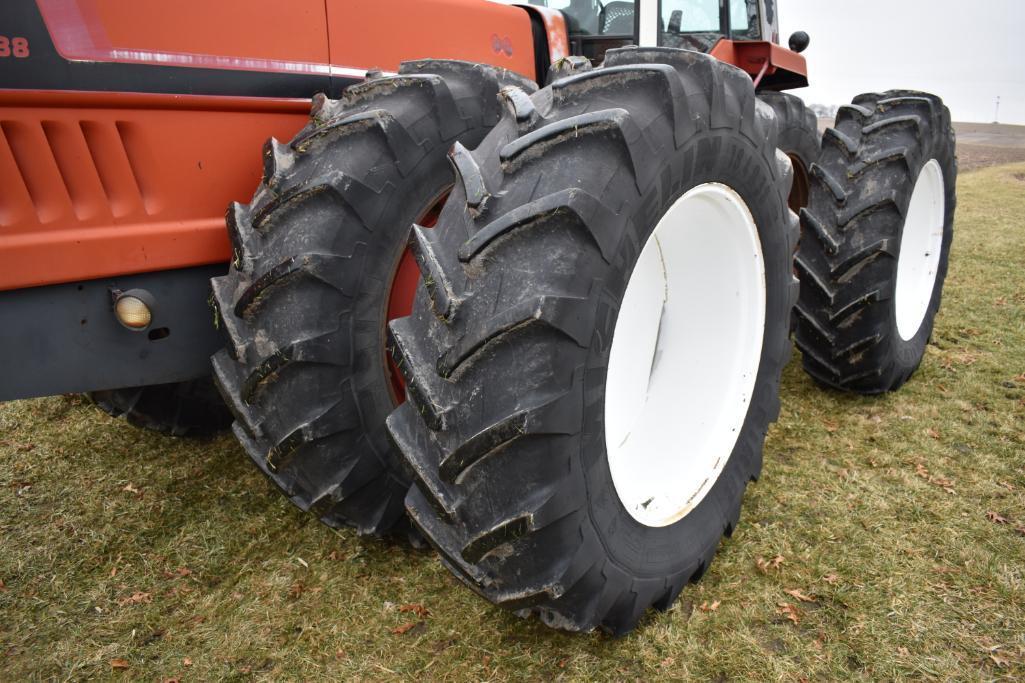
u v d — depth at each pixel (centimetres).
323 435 160
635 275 175
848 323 271
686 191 152
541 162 129
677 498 178
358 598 181
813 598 177
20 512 223
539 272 125
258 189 160
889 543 198
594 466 139
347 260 155
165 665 162
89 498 230
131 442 269
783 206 191
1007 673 154
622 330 173
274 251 151
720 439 191
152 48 149
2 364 142
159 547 204
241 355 155
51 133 139
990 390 298
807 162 349
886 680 153
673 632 167
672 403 198
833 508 214
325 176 151
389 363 175
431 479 135
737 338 194
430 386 131
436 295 128
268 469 167
